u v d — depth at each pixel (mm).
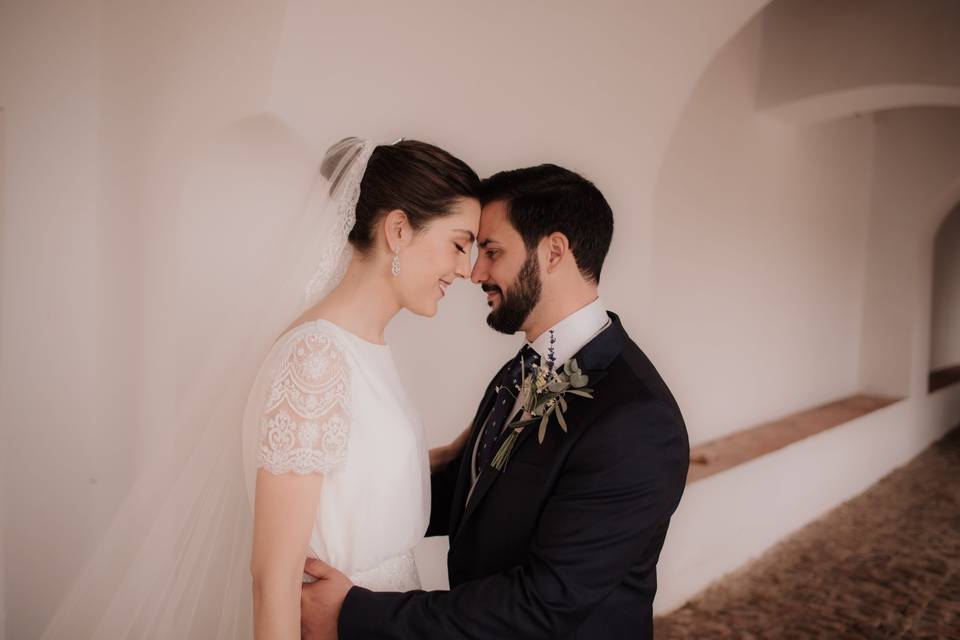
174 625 1343
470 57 2463
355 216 1311
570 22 2619
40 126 2143
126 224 2287
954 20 4160
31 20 2098
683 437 1338
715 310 5008
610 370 1400
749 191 5230
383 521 1297
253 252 2402
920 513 5594
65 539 2295
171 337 2398
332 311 1290
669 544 3699
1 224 2115
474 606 1203
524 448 1382
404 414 1337
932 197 6684
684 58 2900
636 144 3053
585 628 1337
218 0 2111
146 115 2262
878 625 3684
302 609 1218
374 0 2164
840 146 6484
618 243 3111
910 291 6977
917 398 7309
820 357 6605
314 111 2150
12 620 2223
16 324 2176
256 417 1201
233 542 1328
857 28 4488
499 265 1463
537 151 2760
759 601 3922
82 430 2295
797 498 5125
